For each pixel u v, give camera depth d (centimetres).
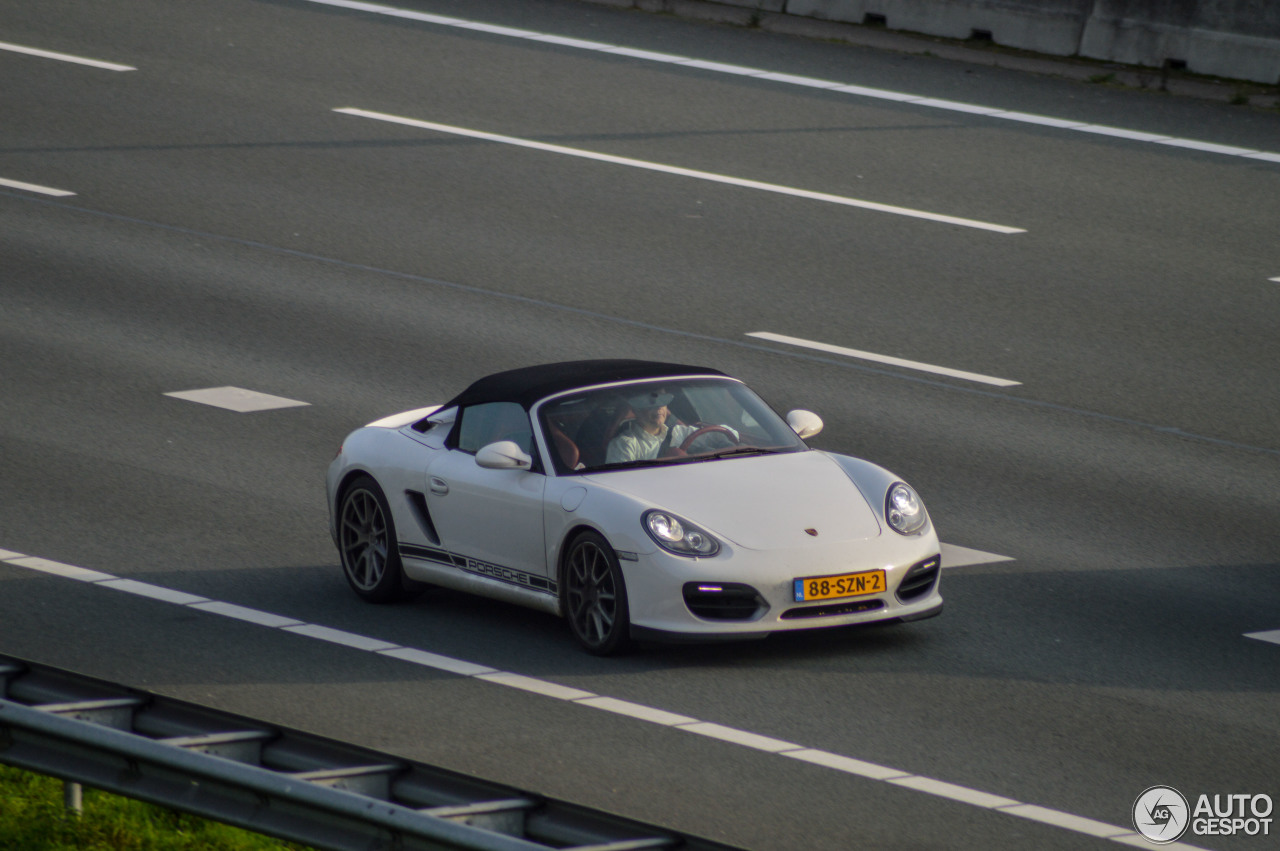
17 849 2381
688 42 9338
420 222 6969
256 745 2348
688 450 3512
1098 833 2453
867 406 5122
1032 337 5747
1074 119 8125
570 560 3372
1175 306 6041
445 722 2964
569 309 6022
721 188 7331
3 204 7181
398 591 3794
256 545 4138
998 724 2917
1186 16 8562
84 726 2286
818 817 2517
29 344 5781
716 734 2883
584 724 2942
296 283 6347
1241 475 4556
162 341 5812
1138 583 3762
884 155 7681
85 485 4559
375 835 2050
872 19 9444
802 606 3183
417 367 5506
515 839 1919
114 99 8506
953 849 2394
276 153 7794
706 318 5922
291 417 5116
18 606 3662
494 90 8600
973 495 4409
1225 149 7719
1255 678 3159
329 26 9612
